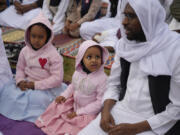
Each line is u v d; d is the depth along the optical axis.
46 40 1.95
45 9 3.98
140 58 1.28
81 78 1.71
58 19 3.70
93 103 1.69
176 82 1.21
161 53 1.22
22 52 2.04
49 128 1.71
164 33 1.23
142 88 1.30
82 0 3.43
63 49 2.96
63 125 1.70
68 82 2.56
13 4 4.24
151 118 1.27
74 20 3.55
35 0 4.25
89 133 1.38
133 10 1.22
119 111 1.42
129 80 1.40
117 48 1.44
